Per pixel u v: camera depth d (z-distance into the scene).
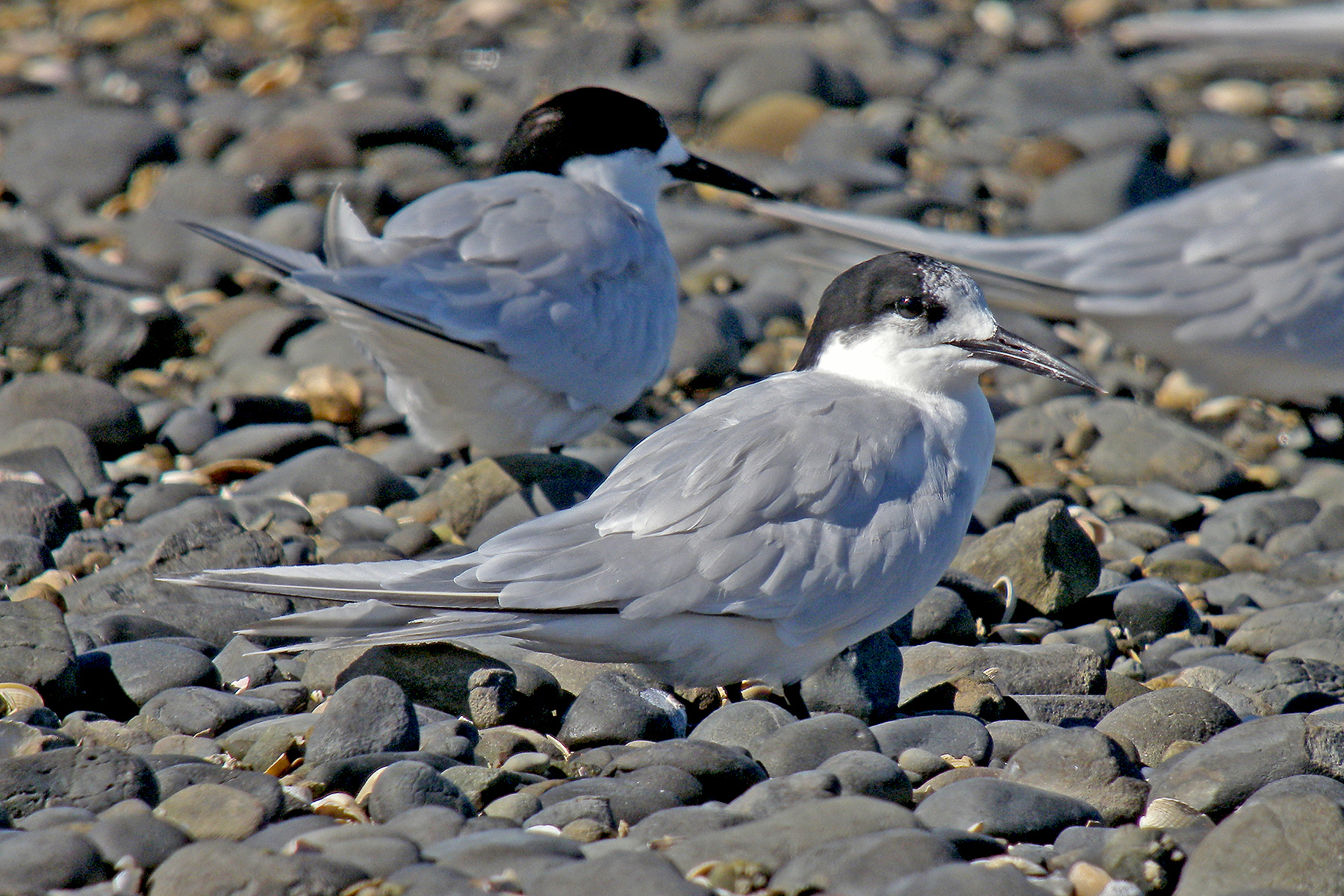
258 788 6.17
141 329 12.99
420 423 10.62
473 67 22.70
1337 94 22.47
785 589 7.09
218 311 14.05
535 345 9.85
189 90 21.22
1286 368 12.72
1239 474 11.65
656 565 7.00
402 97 19.66
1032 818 6.08
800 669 7.49
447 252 9.88
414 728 6.79
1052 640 8.62
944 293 7.98
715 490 7.11
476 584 6.95
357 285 9.21
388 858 5.48
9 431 10.66
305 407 12.06
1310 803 5.55
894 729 7.10
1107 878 5.58
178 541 8.89
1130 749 6.89
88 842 5.51
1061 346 14.36
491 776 6.35
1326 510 10.47
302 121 17.84
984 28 25.25
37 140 17.72
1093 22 25.66
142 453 11.29
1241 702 7.75
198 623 8.20
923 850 5.44
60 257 14.17
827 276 15.14
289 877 5.25
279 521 10.02
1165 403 13.50
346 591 6.87
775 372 13.70
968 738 7.02
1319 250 12.49
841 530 7.22
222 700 7.12
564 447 11.45
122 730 6.87
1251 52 23.55
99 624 7.93
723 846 5.66
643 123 11.91
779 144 19.55
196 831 5.86
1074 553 9.10
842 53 23.00
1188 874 5.52
